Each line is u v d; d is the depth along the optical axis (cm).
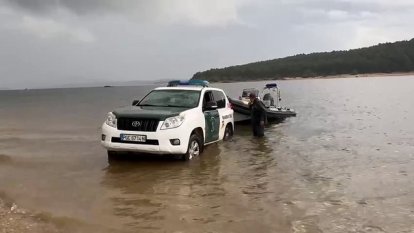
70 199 684
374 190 734
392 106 2908
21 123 2055
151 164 942
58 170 898
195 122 984
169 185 767
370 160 1001
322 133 1537
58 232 538
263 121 1436
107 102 4906
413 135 1416
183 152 928
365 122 1895
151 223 570
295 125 1839
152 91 1110
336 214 608
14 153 1115
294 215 604
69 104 4484
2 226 556
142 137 898
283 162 984
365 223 572
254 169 904
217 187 754
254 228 553
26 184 780
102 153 1106
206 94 1114
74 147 1221
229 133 1309
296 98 4431
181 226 559
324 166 937
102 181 799
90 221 578
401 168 907
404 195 702
